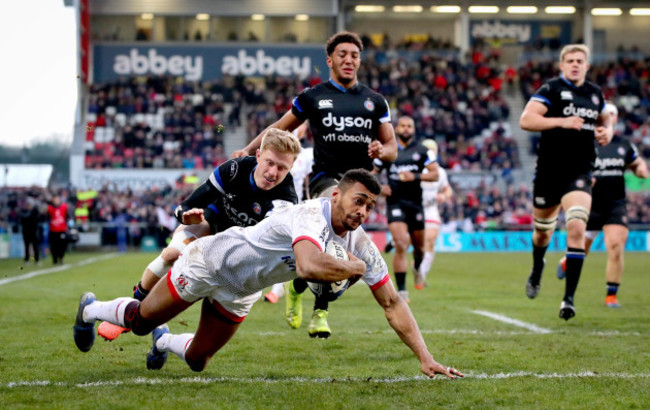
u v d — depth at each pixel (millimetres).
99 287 20625
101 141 56719
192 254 7793
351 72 11539
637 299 18484
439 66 63594
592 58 64688
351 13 67375
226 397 7566
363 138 11570
